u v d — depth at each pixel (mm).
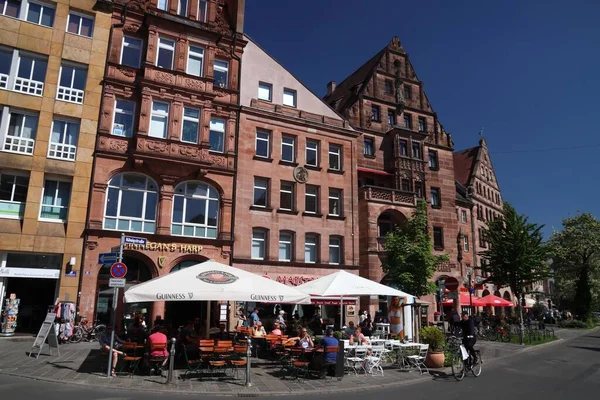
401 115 36750
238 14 28047
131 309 21875
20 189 20781
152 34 24359
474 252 46625
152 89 23906
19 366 12883
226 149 26062
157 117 24203
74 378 11586
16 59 21453
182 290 12703
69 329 18688
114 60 23484
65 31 22641
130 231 22172
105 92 22938
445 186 37281
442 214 36406
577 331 40531
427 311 32906
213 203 25297
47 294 20734
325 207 29172
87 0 23438
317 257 28250
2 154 20359
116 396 9906
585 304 49094
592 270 53094
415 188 35500
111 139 22641
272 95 29000
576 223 54625
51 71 22000
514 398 10773
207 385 11602
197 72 25906
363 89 35531
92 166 22031
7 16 21453
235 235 25203
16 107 21062
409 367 15578
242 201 25891
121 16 24203
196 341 14734
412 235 24656
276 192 27438
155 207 23422
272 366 15234
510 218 31734
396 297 21734
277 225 26969
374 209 31125
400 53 38500
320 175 29484
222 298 12828
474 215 49250
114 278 12562
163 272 22578
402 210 32344
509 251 30844
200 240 23922
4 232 19812
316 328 23250
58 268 20766
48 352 15742
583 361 18297
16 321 19719
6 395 9375
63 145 21828
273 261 26141
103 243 21469
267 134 28359
